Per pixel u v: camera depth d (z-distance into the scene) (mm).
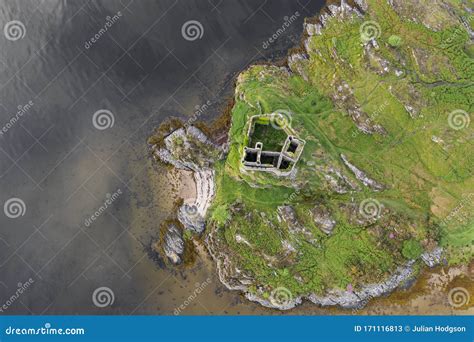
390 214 44031
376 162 44375
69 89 50500
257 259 45500
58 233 49594
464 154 43875
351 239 44500
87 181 49844
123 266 49062
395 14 45750
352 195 44375
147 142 49562
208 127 48500
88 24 51000
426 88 44000
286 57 49281
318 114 45281
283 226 44812
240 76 48438
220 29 50531
